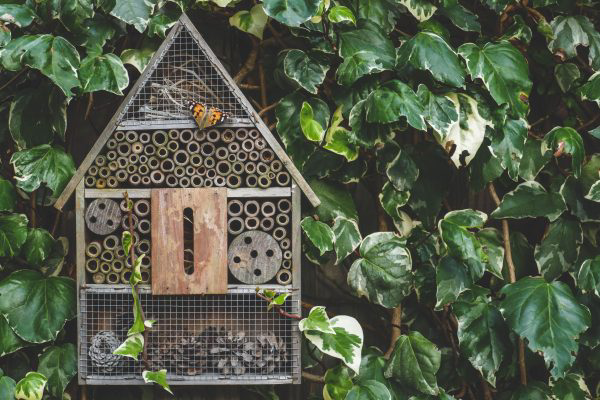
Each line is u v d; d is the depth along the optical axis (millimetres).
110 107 1938
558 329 1653
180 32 1645
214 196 1615
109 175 1630
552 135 1784
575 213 1824
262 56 1889
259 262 1626
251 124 1621
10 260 1805
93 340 1649
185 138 1644
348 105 1771
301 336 1731
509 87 1723
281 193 1632
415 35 1742
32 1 1718
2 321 1712
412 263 1848
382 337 1960
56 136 1866
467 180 1969
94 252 1655
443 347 1913
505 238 1871
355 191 1964
